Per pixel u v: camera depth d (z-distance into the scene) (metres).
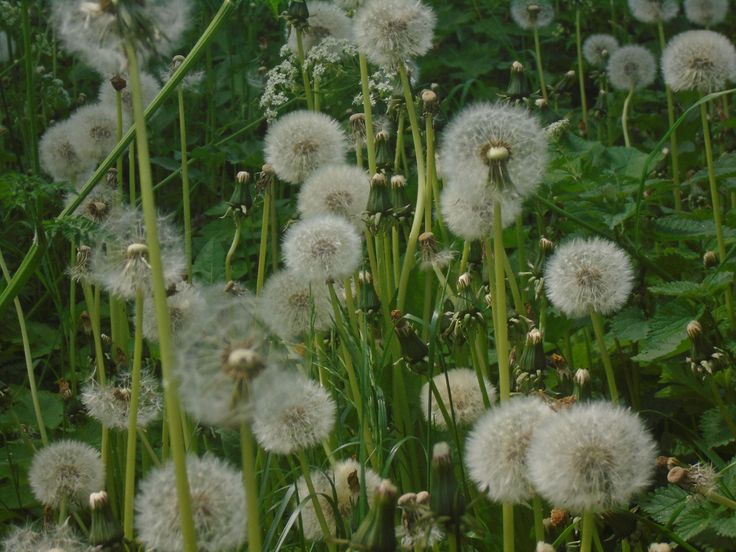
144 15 0.46
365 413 0.67
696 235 0.91
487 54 1.57
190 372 0.47
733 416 0.75
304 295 0.72
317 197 0.78
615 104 1.42
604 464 0.51
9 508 0.82
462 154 0.60
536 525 0.61
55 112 1.37
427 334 0.79
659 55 1.60
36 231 0.70
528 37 1.70
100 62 0.49
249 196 0.83
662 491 0.66
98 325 0.76
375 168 0.83
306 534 0.63
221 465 0.54
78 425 0.84
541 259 0.77
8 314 1.04
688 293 0.78
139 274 0.59
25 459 0.84
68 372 1.00
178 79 0.77
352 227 0.71
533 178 0.60
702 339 0.71
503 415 0.55
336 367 0.76
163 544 0.51
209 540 0.51
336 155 0.82
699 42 0.91
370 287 0.74
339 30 1.04
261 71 1.35
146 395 0.69
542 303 0.78
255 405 0.47
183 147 0.90
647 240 1.01
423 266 0.79
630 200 0.96
